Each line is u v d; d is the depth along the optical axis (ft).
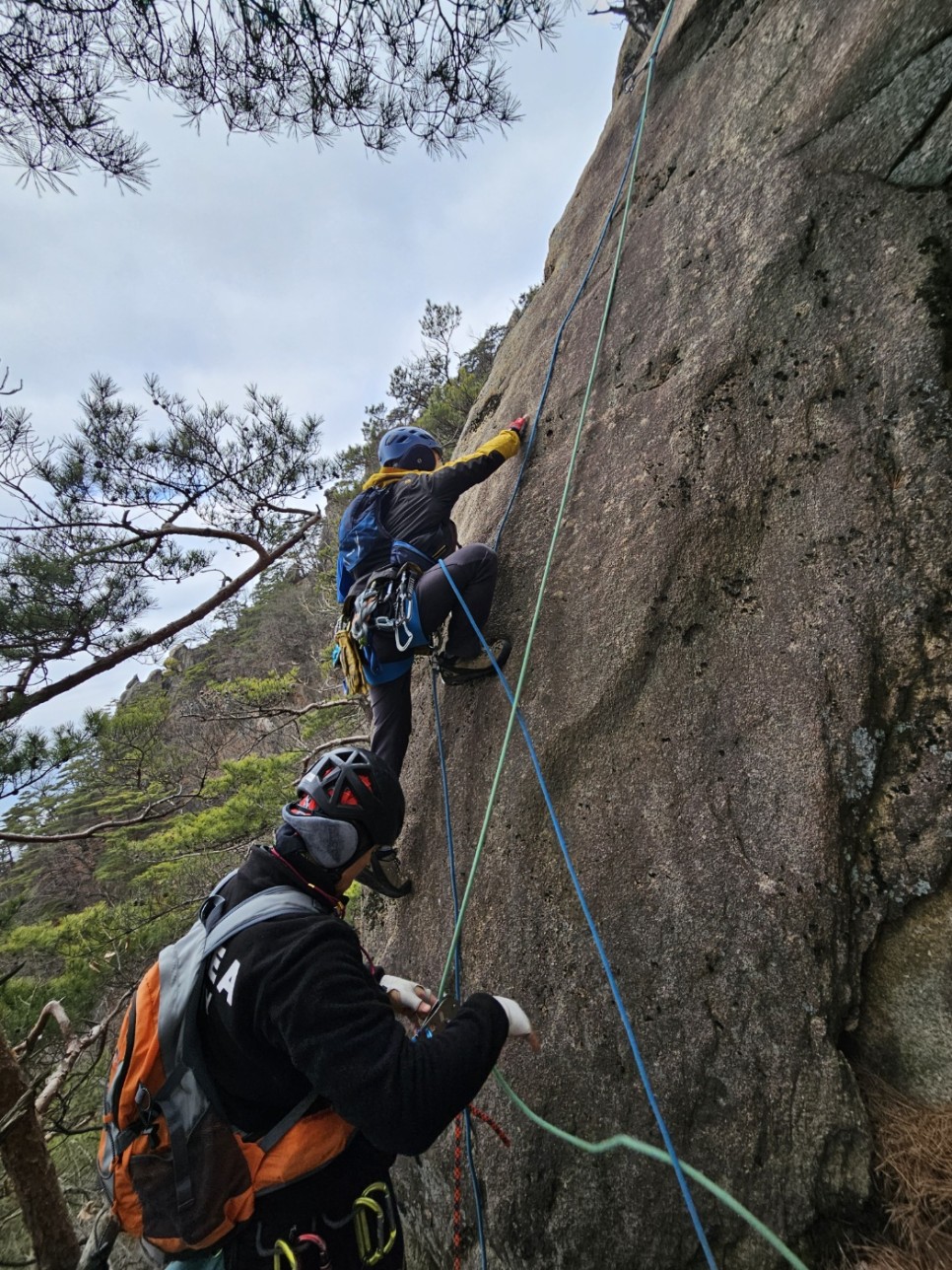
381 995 4.38
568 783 8.07
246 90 10.19
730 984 6.37
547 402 10.66
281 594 76.74
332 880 5.03
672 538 7.89
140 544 17.29
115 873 42.16
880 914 5.99
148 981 4.67
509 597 9.69
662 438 8.35
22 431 14.57
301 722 39.65
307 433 17.66
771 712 6.73
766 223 7.86
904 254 6.70
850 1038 6.03
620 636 8.04
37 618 14.33
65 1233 10.71
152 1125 4.51
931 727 6.03
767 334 7.61
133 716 25.64
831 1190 5.62
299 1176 4.47
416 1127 3.96
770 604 7.03
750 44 9.04
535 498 10.05
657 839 7.16
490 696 9.63
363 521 9.96
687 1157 6.21
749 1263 5.81
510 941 8.09
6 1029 14.98
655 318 9.05
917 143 6.79
